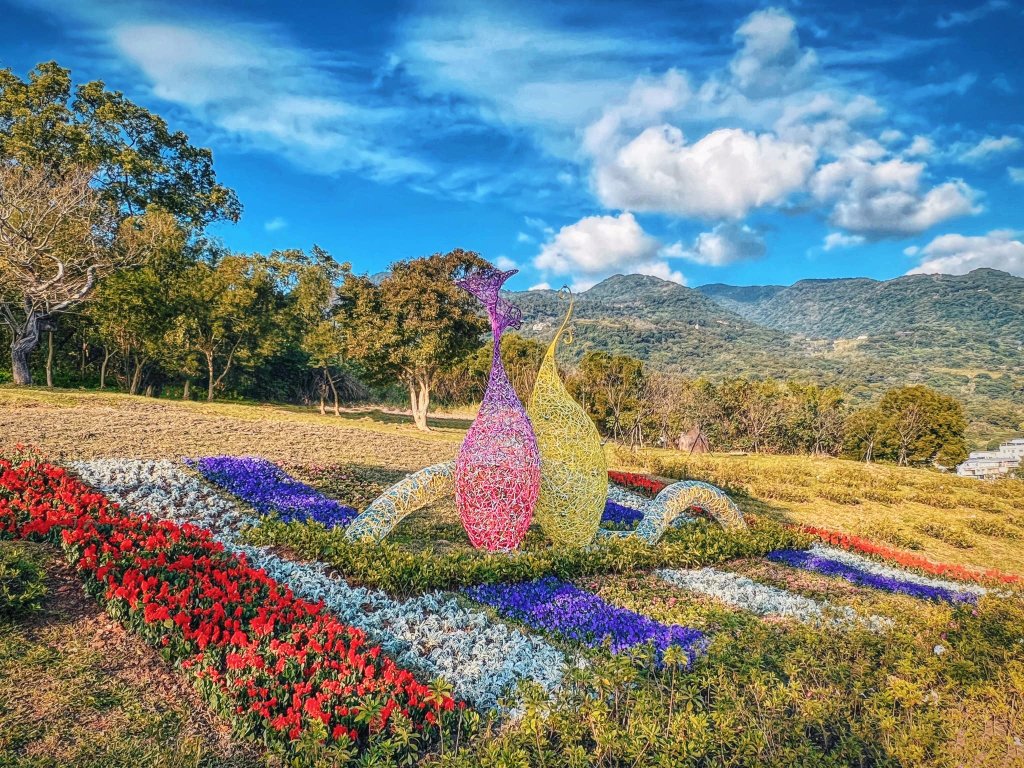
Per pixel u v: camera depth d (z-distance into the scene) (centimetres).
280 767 423
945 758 400
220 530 898
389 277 2834
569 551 903
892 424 3816
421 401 2780
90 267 2494
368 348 2634
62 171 2781
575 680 500
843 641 619
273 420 2169
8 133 2958
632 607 776
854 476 2417
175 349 2886
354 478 1371
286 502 1063
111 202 3147
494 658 596
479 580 793
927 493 2183
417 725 467
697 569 989
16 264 2303
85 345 3161
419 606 698
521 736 448
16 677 482
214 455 1365
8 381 2780
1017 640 582
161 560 651
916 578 1124
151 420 1688
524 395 3191
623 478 1753
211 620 549
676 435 3666
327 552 794
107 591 586
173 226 2972
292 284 3416
